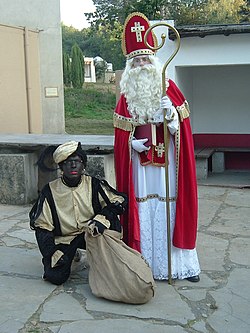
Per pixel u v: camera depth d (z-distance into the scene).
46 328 3.54
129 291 3.80
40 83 13.36
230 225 6.23
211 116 10.52
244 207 7.21
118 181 4.31
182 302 3.93
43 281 4.36
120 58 48.31
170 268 4.25
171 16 21.69
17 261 4.86
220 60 8.55
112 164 7.10
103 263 3.96
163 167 4.21
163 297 4.02
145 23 4.12
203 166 9.31
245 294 4.10
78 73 34.47
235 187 8.61
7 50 11.77
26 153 7.31
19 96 12.24
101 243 3.99
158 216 4.25
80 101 28.98
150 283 3.81
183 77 9.47
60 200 4.23
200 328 3.53
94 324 3.58
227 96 10.38
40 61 13.57
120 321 3.62
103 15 30.22
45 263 4.28
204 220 6.47
